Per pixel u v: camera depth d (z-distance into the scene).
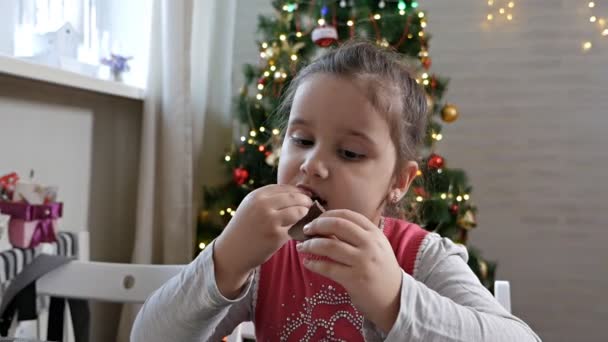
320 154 0.76
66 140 1.75
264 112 2.25
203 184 2.53
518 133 2.70
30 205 1.26
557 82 2.66
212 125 2.55
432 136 2.17
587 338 2.68
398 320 0.64
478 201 2.74
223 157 2.37
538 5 2.66
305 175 0.76
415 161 0.91
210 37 2.49
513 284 2.72
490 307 0.77
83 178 1.85
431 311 0.66
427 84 2.13
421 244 0.92
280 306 0.92
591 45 2.64
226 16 2.56
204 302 0.72
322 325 0.89
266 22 2.35
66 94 1.74
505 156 2.71
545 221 2.69
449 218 2.13
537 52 2.67
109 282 1.11
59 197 1.72
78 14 1.95
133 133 2.17
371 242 0.63
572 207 2.67
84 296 1.11
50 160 1.67
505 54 2.69
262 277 0.94
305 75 0.86
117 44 2.13
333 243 0.62
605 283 2.66
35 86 1.58
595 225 2.66
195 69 2.37
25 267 1.14
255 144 2.25
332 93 0.77
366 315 0.66
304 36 2.25
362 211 0.76
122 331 1.99
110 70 2.05
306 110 0.77
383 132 0.79
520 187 2.70
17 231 1.25
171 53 2.07
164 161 2.10
